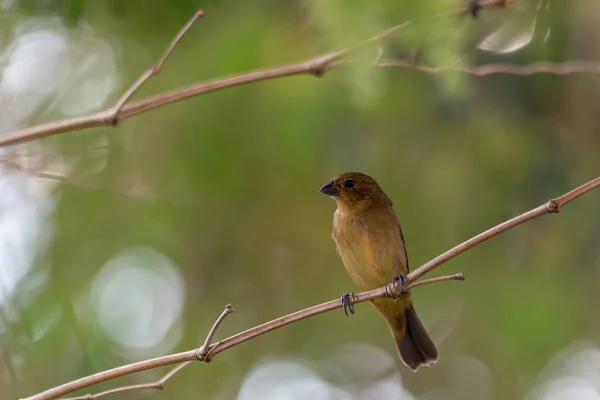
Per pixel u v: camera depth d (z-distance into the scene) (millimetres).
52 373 10102
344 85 10734
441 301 13617
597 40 11234
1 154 9180
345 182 9344
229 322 13516
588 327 12789
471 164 11977
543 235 12258
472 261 12953
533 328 12773
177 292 12852
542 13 10320
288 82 11156
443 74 7902
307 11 9703
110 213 11633
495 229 6309
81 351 10773
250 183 12500
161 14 8820
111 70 10844
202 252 13086
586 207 11930
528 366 13242
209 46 10922
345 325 14242
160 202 12031
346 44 7520
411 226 12852
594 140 11773
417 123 11797
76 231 11367
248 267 13477
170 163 11820
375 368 14609
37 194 10164
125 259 12156
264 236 13336
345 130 11617
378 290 7371
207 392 13195
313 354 14297
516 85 11484
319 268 13758
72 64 10414
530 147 11742
